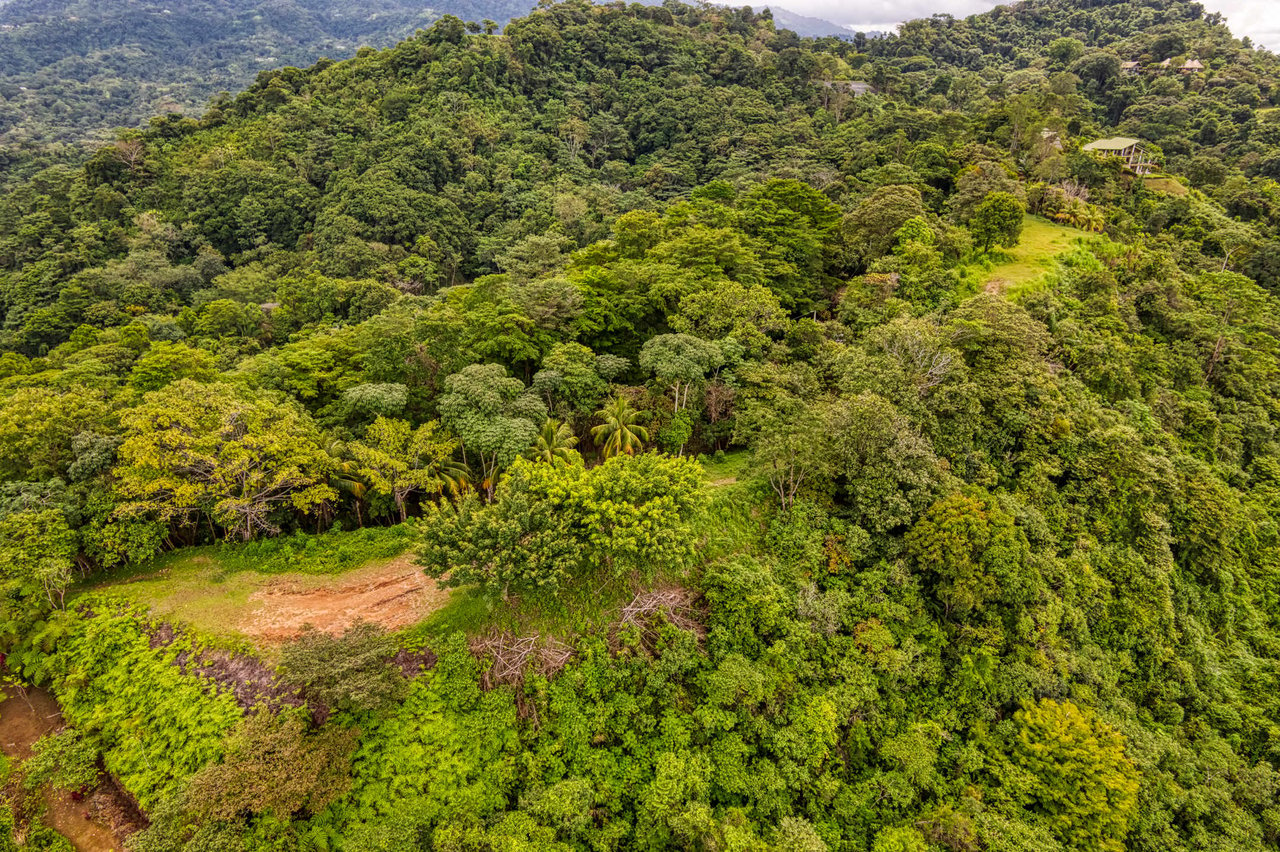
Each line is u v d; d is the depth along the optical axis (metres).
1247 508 38.41
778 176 80.38
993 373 34.59
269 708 20.34
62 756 20.20
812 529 28.94
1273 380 48.00
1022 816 22.98
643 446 33.91
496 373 30.88
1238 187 75.75
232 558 26.62
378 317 35.53
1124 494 32.50
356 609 24.14
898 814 23.42
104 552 24.86
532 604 23.83
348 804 19.12
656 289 40.03
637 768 22.06
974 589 26.02
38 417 26.05
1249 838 24.58
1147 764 24.75
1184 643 31.89
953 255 49.72
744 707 23.33
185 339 59.22
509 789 20.59
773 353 37.66
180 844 17.42
